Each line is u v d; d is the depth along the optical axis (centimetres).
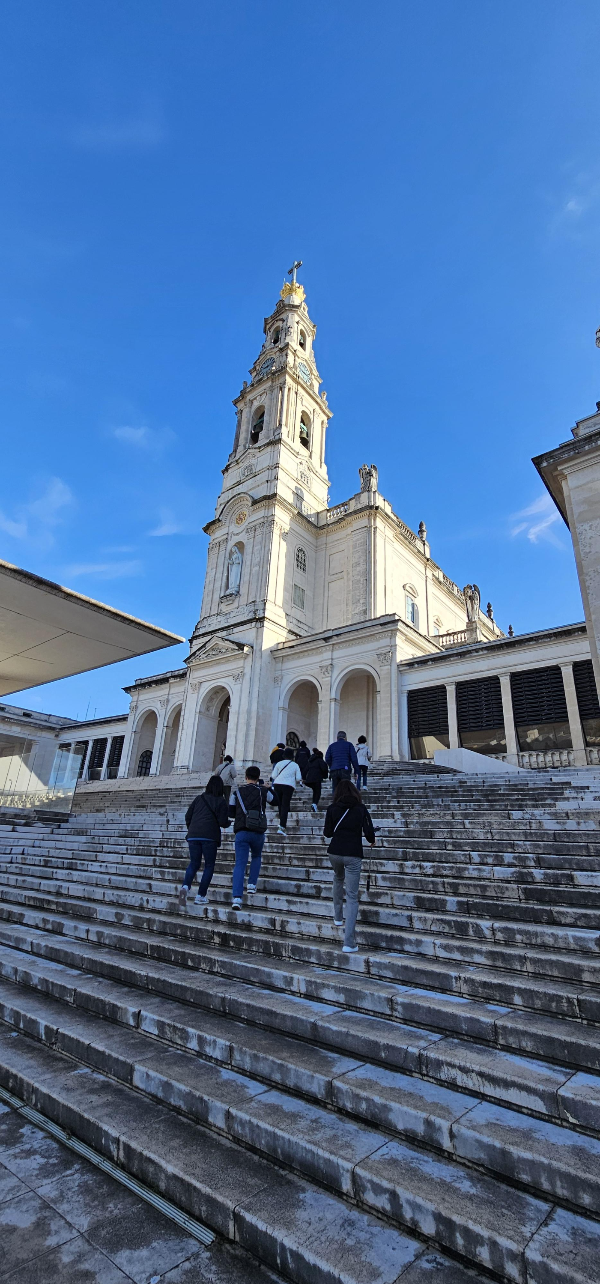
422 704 2530
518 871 603
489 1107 304
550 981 409
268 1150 298
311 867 754
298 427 3975
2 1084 409
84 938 663
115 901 767
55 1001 523
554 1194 245
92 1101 357
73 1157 321
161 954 568
